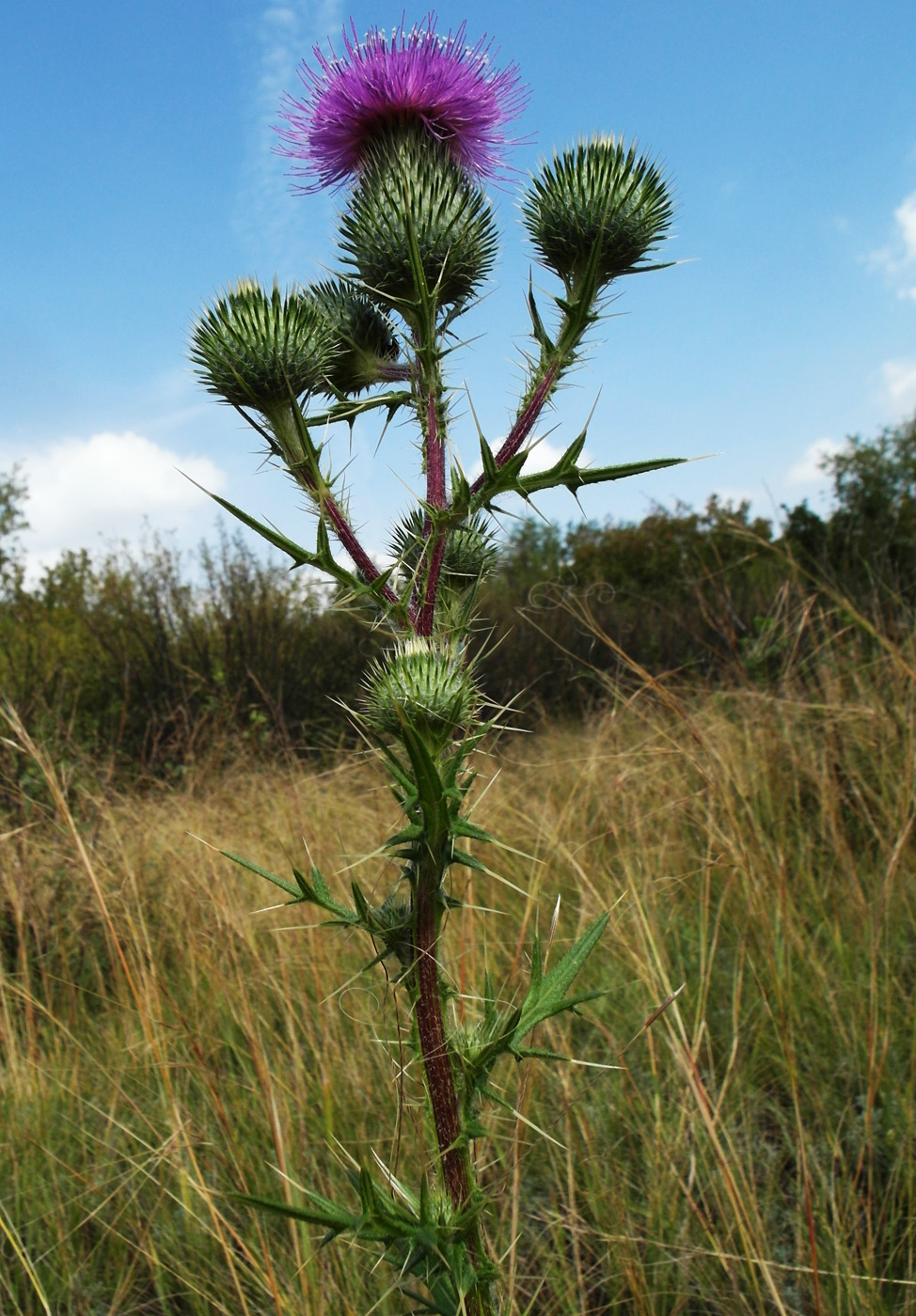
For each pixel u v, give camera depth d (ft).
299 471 5.41
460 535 5.88
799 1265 8.19
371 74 7.13
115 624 34.30
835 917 12.72
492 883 14.70
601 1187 9.10
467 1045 5.10
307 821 17.11
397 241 5.90
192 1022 11.44
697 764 13.47
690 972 12.13
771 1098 10.68
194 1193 9.35
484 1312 4.90
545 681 34.47
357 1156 9.49
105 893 13.56
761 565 33.83
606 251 6.47
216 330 5.62
